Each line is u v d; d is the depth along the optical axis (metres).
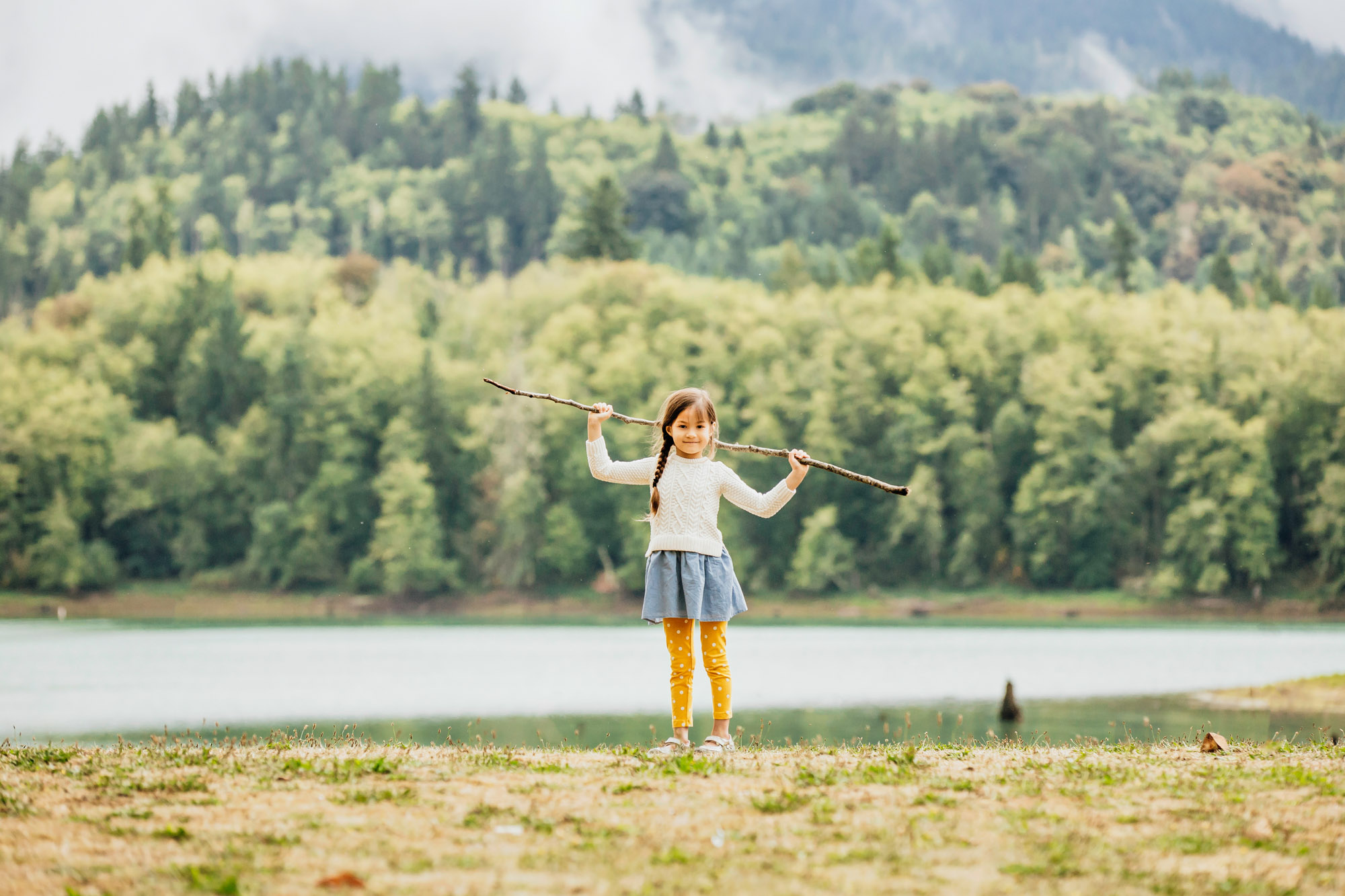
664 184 184.50
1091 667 36.03
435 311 99.19
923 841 4.52
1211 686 30.00
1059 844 4.48
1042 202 196.62
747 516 81.12
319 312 95.56
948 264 111.38
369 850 4.37
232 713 24.09
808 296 92.75
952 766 6.43
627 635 57.03
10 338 89.62
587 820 4.89
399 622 70.38
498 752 7.12
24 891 3.83
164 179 122.25
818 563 77.62
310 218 186.62
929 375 85.81
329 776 5.93
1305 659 39.56
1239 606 74.44
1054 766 6.45
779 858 4.29
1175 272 176.00
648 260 151.62
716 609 6.96
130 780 5.73
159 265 100.44
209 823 4.83
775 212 187.00
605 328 91.00
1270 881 4.03
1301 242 167.25
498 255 173.25
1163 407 83.19
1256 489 74.31
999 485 83.19
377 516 84.38
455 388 86.31
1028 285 109.12
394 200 183.12
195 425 87.50
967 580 79.38
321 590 81.12
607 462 7.10
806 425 84.62
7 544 77.62
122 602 78.56
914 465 83.25
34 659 39.16
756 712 23.95
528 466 80.06
